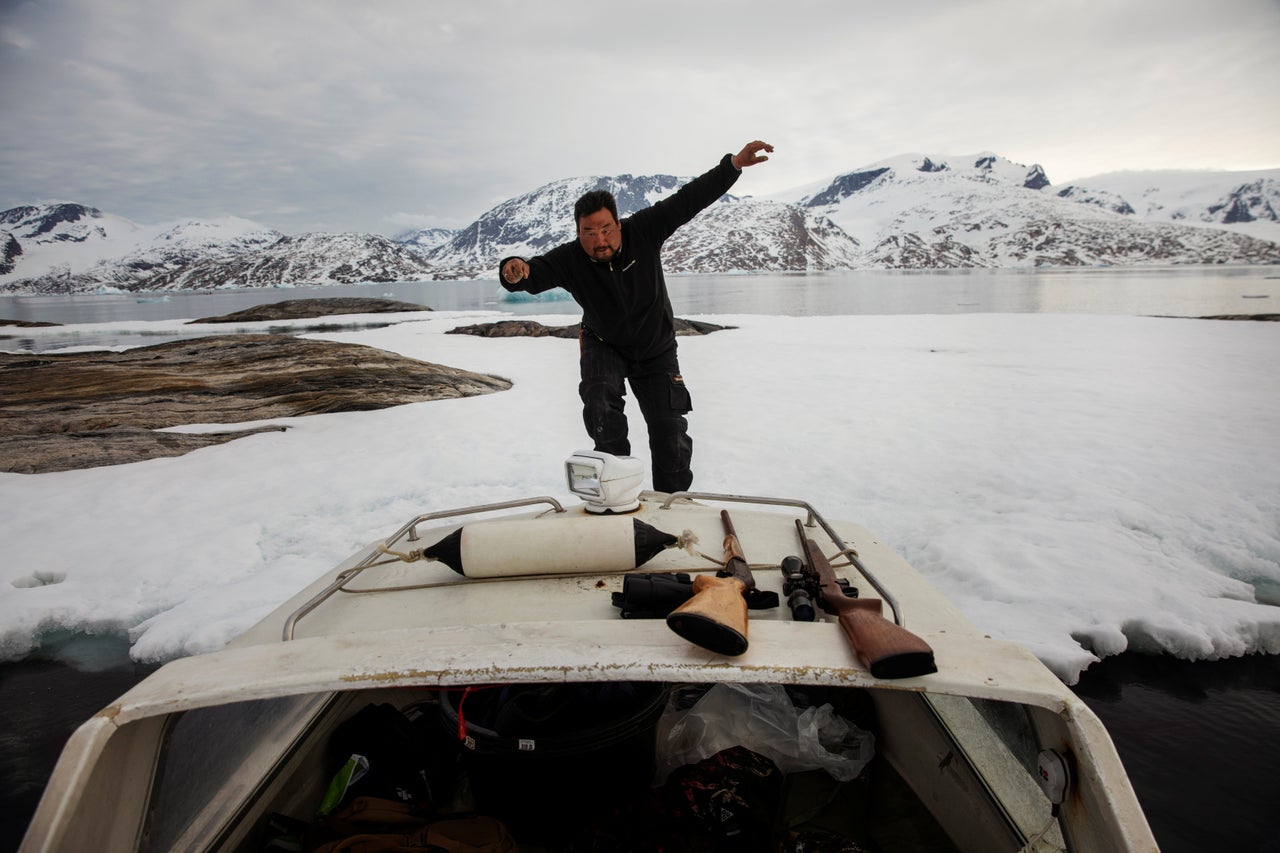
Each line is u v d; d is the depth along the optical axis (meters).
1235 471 6.19
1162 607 3.97
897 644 1.27
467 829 1.70
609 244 3.17
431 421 9.05
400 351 17.95
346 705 2.04
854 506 5.59
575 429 8.36
